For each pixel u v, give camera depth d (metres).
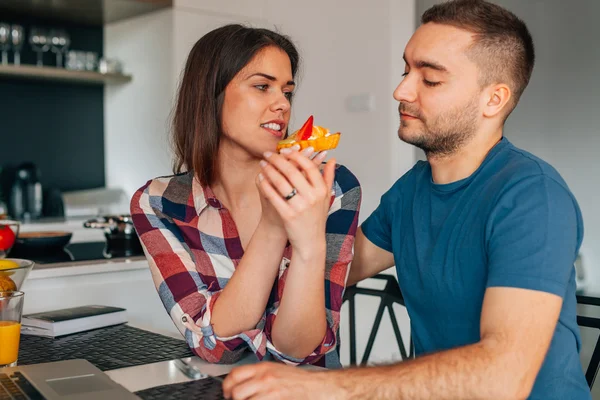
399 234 1.29
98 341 1.30
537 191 1.02
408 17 3.51
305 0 3.85
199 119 1.34
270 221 1.14
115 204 4.00
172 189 1.38
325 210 1.09
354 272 1.44
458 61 1.09
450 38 1.09
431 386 0.88
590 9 3.56
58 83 4.09
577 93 3.64
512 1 3.86
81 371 1.04
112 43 4.16
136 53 3.97
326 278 1.30
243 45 1.30
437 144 1.14
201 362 1.17
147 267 2.06
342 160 3.71
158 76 3.82
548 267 0.96
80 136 4.20
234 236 1.36
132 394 0.93
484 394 0.88
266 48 1.31
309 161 1.05
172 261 1.29
